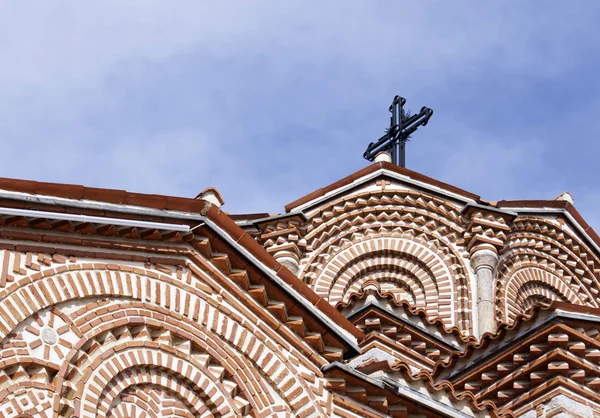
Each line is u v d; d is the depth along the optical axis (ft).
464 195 93.09
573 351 67.97
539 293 92.02
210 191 60.70
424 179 93.61
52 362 51.57
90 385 52.34
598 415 67.15
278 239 90.33
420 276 90.07
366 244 91.35
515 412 68.59
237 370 57.36
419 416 61.36
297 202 92.63
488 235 90.33
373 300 77.30
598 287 95.09
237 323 58.59
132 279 56.29
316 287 89.40
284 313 60.08
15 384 50.14
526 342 68.90
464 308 87.40
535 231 93.35
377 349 76.69
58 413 50.65
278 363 58.80
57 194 55.31
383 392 60.64
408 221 92.32
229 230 59.93
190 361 56.08
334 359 60.75
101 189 56.39
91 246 55.93
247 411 56.80
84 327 53.47
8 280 52.42
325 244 91.30
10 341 50.96
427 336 77.87
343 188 93.09
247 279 59.62
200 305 57.77
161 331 55.93
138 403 53.88
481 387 71.05
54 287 53.52
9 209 53.47
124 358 54.13
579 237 95.30
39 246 54.34
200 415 55.36
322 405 59.11
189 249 58.70
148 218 57.47
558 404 67.05
